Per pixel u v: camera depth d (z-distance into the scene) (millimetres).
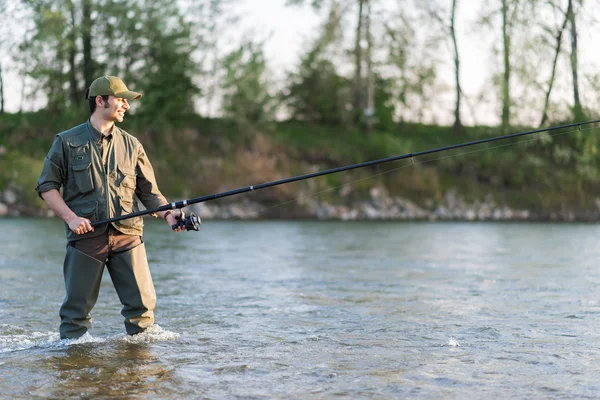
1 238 14008
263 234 16922
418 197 30250
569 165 30125
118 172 4227
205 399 3029
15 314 5242
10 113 31625
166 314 5262
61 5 31266
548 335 4449
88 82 32500
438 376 3420
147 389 3182
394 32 34125
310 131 35844
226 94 33219
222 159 30969
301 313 5332
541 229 20422
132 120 32531
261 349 4023
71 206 4172
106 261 4297
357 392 3143
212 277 7773
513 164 30797
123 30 32406
